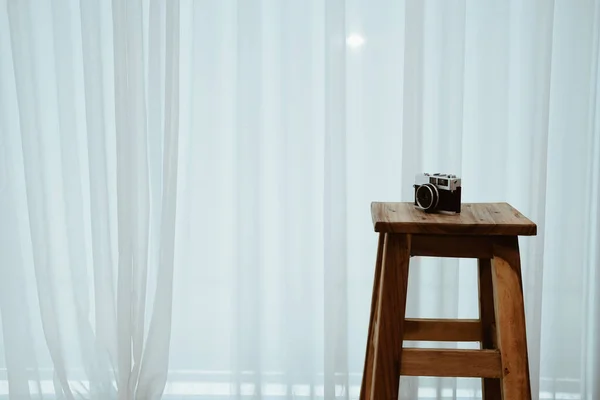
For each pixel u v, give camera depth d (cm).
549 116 207
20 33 208
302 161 210
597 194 204
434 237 156
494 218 153
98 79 208
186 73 214
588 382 212
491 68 204
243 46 205
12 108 216
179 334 221
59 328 220
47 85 215
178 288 220
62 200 219
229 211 218
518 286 151
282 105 208
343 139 206
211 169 214
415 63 202
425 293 213
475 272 214
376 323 169
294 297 215
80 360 223
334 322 213
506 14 202
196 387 224
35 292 223
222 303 222
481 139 208
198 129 213
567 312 212
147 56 211
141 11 205
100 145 210
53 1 207
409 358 154
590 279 209
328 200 208
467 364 152
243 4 203
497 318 152
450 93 203
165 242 209
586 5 200
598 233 204
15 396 222
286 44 206
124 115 206
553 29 204
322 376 222
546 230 212
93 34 206
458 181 158
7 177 215
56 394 222
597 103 203
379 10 209
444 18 201
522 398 150
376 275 175
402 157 206
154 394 216
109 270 215
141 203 211
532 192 204
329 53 203
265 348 221
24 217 221
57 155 217
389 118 212
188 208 216
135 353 214
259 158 210
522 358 150
